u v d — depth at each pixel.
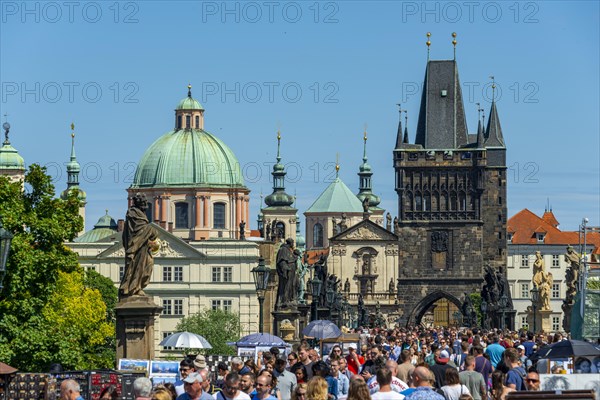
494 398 54.75
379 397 50.00
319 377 47.62
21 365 109.06
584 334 82.25
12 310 109.06
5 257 63.09
